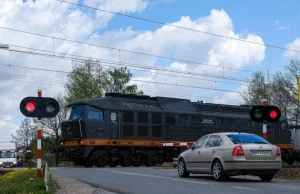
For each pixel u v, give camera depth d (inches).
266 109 706.2
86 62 2324.1
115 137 1168.8
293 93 2420.0
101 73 2363.4
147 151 1242.6
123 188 538.6
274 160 590.6
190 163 674.2
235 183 579.2
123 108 1195.9
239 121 1462.8
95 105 1150.3
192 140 1328.7
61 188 566.9
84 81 2298.2
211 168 618.5
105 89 2353.6
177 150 1302.9
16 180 733.9
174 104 1322.6
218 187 526.6
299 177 768.9
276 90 2465.6
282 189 500.7
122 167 1120.2
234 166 578.6
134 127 1207.6
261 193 460.1
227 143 601.6
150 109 1250.0
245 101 2529.5
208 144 643.5
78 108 1155.3
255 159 581.6
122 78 2618.1
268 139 1509.6
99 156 1146.7
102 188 555.8
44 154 2807.6
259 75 2554.1
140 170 909.8
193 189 507.5
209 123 1381.6
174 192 480.7
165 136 1267.2
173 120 1293.1
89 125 1124.5
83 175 780.0
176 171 862.5
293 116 2421.3
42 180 600.7
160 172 828.0
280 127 1547.7
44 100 586.6
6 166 2140.7
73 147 1131.9
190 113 1338.6
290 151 1567.4
